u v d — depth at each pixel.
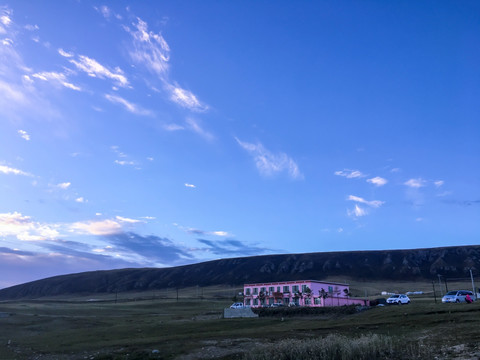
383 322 44.44
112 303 142.12
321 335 38.06
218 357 30.66
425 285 189.25
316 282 90.56
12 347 43.56
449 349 23.72
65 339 49.12
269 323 59.22
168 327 57.84
